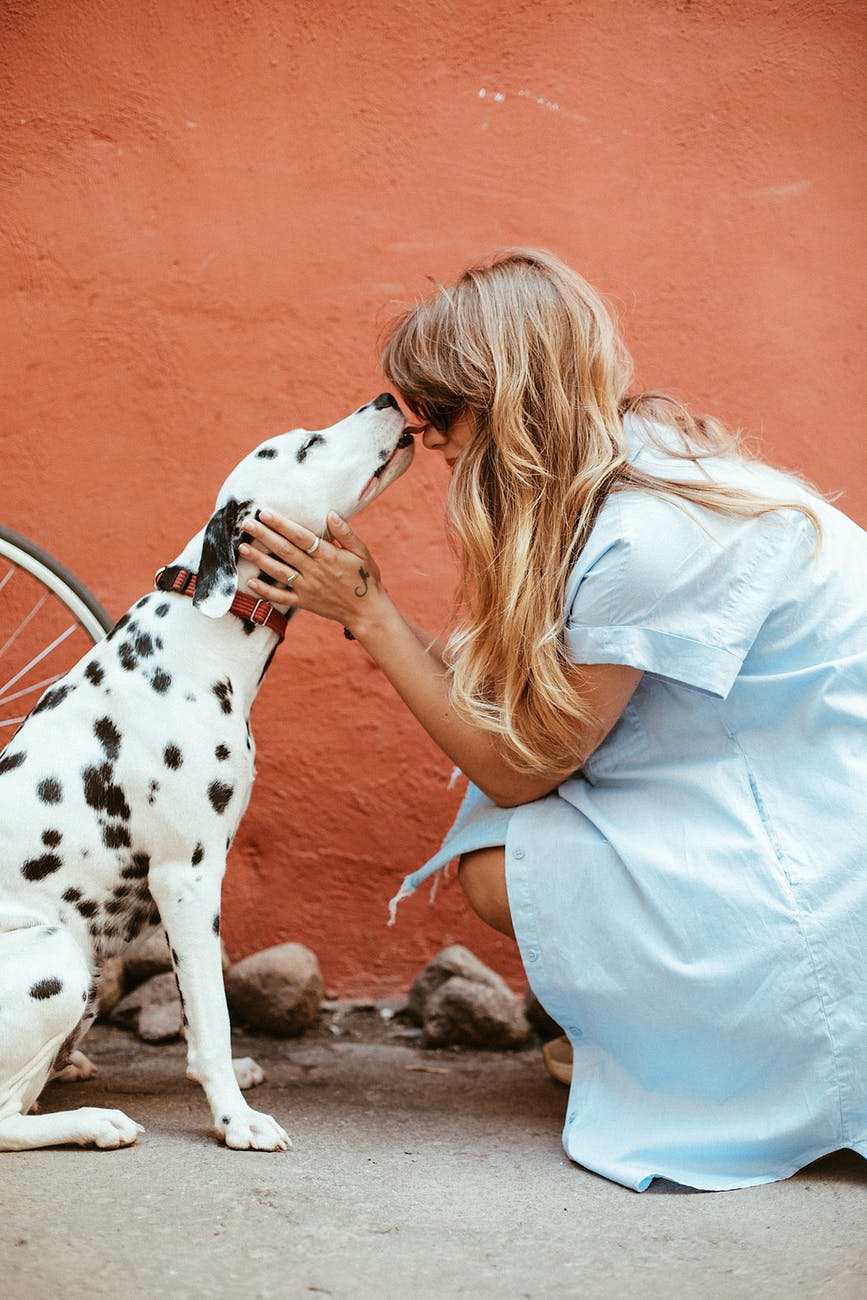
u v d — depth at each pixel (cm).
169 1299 135
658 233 287
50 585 259
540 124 287
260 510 194
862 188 286
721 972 178
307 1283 142
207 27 288
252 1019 270
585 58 287
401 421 206
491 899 204
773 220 286
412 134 288
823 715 187
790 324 286
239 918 286
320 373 286
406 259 287
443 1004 265
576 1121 192
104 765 192
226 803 194
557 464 191
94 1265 142
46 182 287
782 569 186
